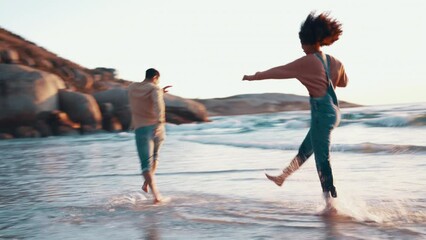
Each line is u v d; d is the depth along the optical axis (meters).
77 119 30.14
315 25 4.64
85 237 4.11
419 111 34.28
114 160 11.10
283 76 4.59
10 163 11.41
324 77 4.56
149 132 5.84
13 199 6.26
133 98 5.91
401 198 5.25
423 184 6.01
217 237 3.93
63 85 32.00
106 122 31.06
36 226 4.59
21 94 28.77
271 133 18.44
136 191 6.57
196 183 7.09
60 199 6.11
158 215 4.93
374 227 4.05
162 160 10.76
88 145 17.53
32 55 41.38
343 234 3.85
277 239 3.78
